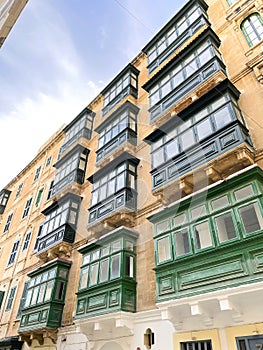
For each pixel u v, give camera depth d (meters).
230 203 5.25
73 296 8.63
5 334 10.65
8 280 12.99
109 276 7.02
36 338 8.64
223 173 6.09
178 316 5.56
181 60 9.24
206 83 7.69
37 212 14.31
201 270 5.14
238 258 4.73
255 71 7.43
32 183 17.09
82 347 7.27
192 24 9.90
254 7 8.86
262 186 5.11
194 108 7.31
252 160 5.84
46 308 8.57
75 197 10.27
